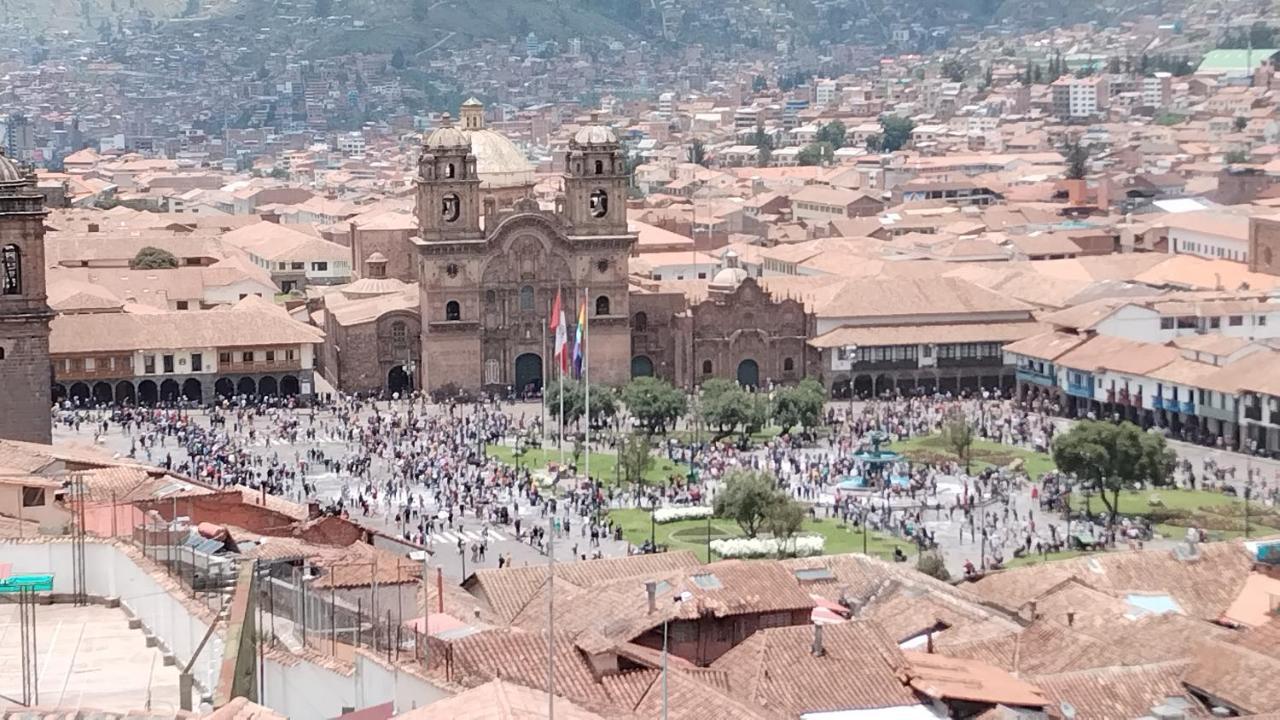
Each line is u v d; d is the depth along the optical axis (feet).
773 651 386.73
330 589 294.66
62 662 219.20
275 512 432.66
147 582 243.40
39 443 585.63
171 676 212.64
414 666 242.78
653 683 327.67
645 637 412.36
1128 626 448.65
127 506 335.06
